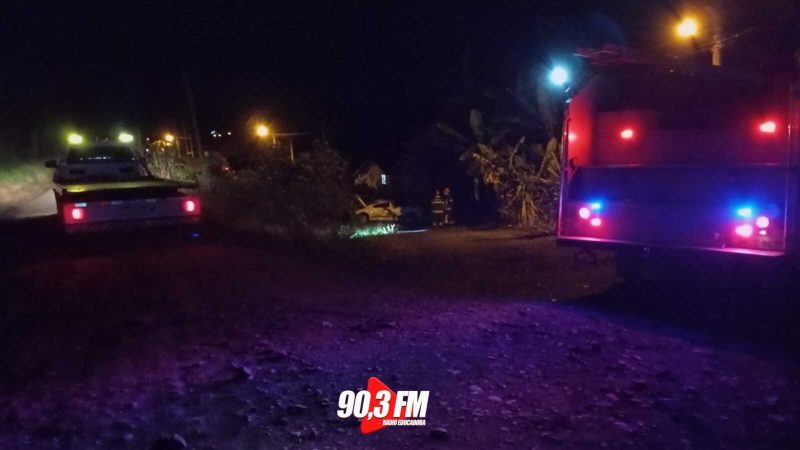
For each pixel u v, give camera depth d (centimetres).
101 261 1241
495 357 720
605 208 1016
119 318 877
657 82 1077
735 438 520
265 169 1939
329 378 661
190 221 1381
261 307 935
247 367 688
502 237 1984
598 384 636
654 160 1073
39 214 2448
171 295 985
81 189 1331
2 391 651
